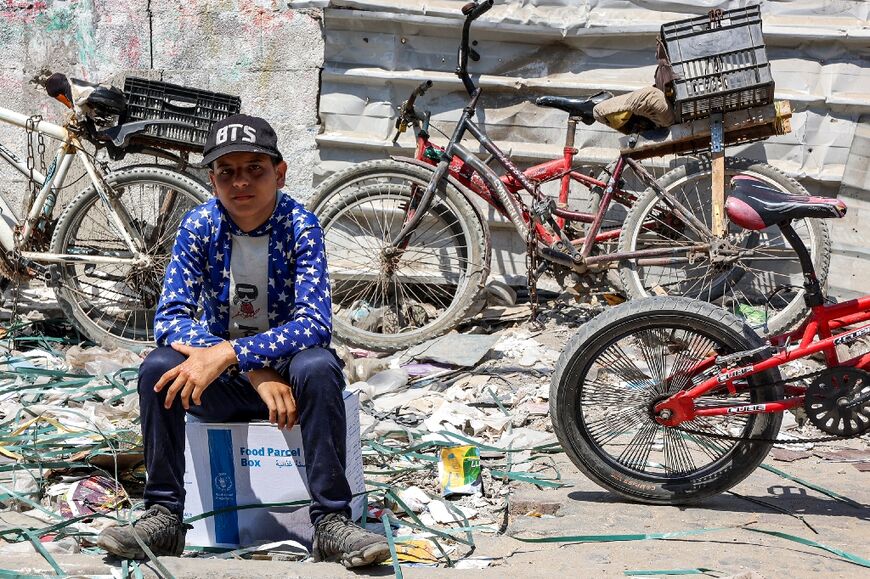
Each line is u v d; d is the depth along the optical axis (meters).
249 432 2.98
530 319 5.68
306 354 2.79
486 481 3.74
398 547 3.03
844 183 5.79
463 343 5.31
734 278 5.72
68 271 5.45
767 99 4.97
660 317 3.30
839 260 5.80
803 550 2.98
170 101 5.45
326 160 6.20
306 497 2.99
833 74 5.77
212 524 3.04
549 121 6.02
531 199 5.59
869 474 3.78
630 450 3.47
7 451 3.66
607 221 5.86
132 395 4.28
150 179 5.40
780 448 4.06
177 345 2.77
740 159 5.39
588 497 3.49
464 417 4.26
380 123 6.14
